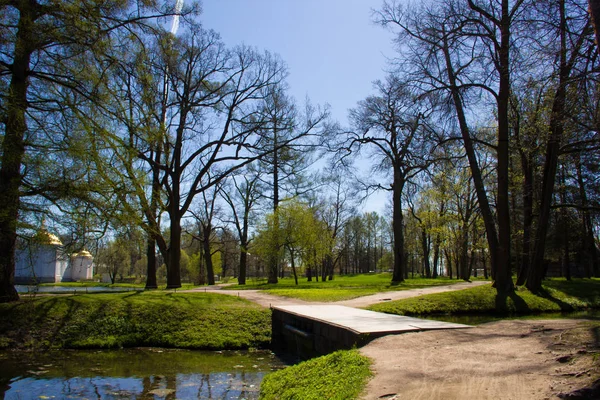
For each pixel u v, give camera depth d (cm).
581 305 1911
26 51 1288
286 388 706
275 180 3628
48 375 987
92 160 1332
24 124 1240
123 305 1542
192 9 1572
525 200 2341
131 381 935
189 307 1570
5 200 1225
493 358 666
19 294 1634
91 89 1344
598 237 3412
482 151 2942
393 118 2973
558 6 1035
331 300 1883
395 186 3177
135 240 1555
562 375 535
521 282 2352
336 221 5438
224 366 1087
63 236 1374
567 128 1238
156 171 2316
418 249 6047
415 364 663
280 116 2619
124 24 1443
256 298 1955
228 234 4566
